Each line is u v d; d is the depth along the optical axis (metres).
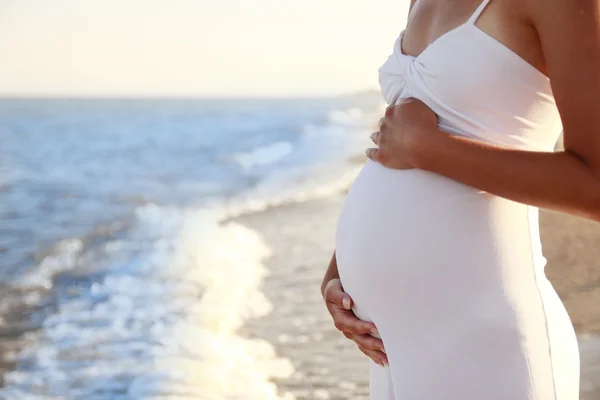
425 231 1.48
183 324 5.96
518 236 1.43
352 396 4.28
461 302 1.43
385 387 1.66
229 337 5.53
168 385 4.50
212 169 23.53
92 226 13.05
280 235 10.56
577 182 1.28
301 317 6.10
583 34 1.26
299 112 75.94
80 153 30.53
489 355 1.39
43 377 5.02
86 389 4.68
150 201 16.56
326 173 19.59
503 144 1.44
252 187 18.06
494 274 1.41
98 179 21.72
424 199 1.49
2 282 8.48
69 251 10.44
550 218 8.91
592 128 1.26
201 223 12.12
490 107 1.42
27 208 15.88
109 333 5.91
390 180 1.57
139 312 6.53
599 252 6.96
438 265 1.46
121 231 12.19
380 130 1.60
